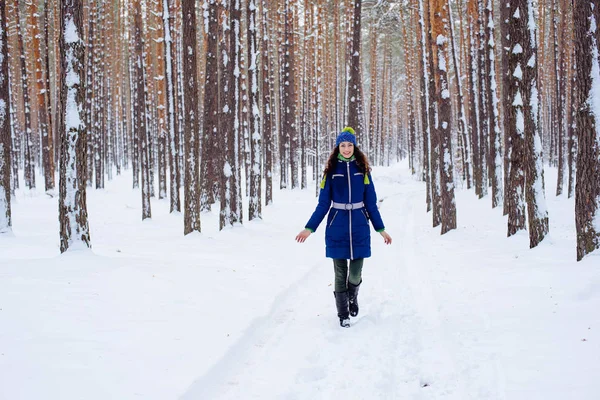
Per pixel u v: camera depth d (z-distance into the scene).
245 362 4.04
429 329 4.71
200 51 32.47
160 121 25.47
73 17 7.24
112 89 36.97
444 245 10.59
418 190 36.00
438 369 3.71
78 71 7.28
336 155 5.16
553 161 36.66
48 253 10.05
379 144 56.75
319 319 5.30
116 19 36.91
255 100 16.91
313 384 3.57
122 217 19.53
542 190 8.38
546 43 37.34
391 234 13.55
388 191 34.62
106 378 3.30
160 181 26.09
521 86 8.62
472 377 3.47
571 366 3.32
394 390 3.43
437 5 13.26
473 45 24.98
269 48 29.98
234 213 14.43
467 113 36.09
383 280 7.26
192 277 6.62
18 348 3.65
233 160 14.39
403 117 68.12
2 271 5.96
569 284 5.31
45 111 25.12
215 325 4.70
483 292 5.83
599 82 6.07
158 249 10.27
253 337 4.66
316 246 11.30
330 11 37.19
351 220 5.04
